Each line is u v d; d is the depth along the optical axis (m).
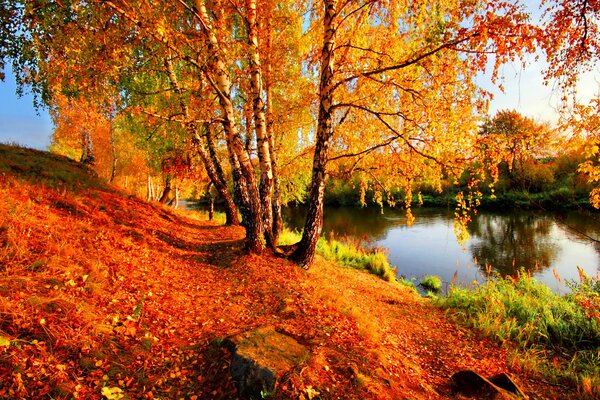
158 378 3.28
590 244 18.36
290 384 3.17
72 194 8.22
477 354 5.72
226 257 7.70
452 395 3.98
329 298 6.09
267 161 8.18
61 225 6.08
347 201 47.03
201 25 6.26
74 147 27.12
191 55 6.35
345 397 3.18
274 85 10.62
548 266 15.49
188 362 3.61
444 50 5.41
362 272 11.84
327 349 3.95
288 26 9.49
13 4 5.76
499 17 4.51
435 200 38.84
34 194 7.07
